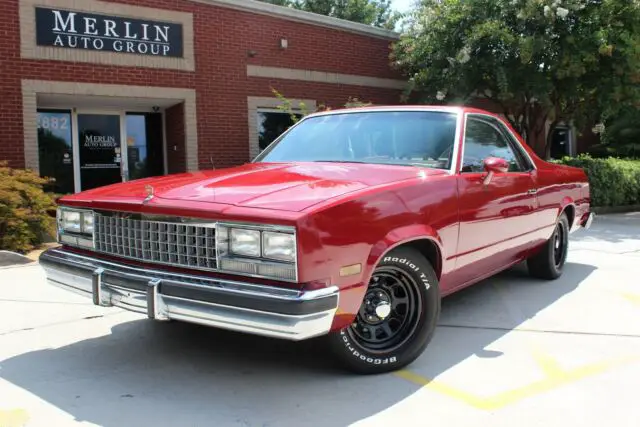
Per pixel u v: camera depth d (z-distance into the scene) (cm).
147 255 331
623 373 353
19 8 888
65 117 1062
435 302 357
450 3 1197
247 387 333
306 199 302
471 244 406
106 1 959
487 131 468
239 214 292
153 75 1015
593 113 1305
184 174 416
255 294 280
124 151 1123
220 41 1091
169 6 1025
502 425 286
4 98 882
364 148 434
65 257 372
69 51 931
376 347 346
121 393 325
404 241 330
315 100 1234
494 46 1166
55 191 1052
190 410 303
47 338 421
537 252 576
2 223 737
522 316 475
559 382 339
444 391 326
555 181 558
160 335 428
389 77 1359
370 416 296
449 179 382
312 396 320
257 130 1156
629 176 1430
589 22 1120
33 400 315
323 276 288
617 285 582
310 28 1217
